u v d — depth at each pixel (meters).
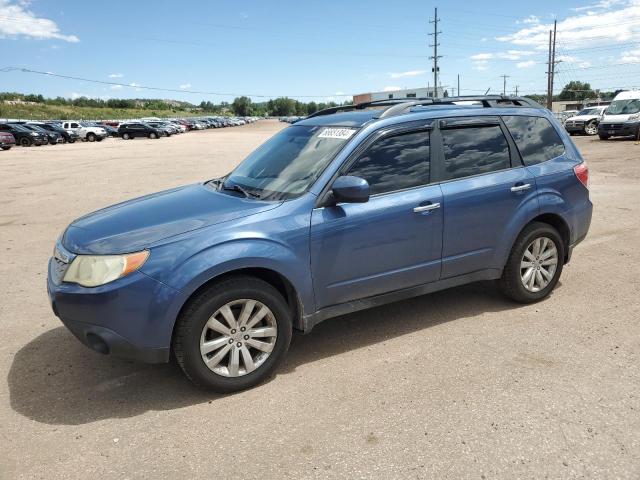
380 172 4.01
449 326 4.45
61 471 2.79
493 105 4.80
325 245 3.73
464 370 3.71
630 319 4.47
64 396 3.54
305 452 2.89
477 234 4.41
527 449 2.85
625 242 6.87
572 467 2.70
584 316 4.56
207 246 3.34
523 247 4.66
